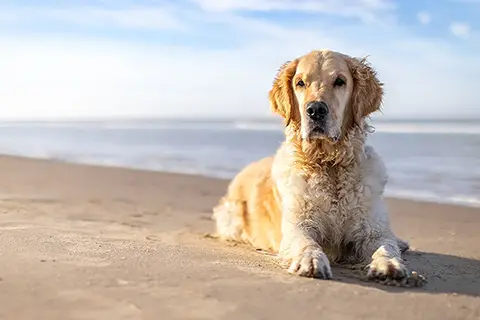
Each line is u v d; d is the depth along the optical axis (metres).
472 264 1.29
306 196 1.32
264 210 1.49
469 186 2.65
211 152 4.47
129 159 4.10
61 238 1.29
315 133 1.28
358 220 1.30
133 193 2.44
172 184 2.74
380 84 1.41
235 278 1.02
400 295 0.98
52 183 2.68
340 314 0.86
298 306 0.88
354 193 1.31
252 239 1.53
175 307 0.83
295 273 1.12
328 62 1.34
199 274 1.02
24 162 3.72
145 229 1.65
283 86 1.42
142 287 0.91
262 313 0.83
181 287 0.93
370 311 0.88
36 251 1.12
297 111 1.39
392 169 3.22
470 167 3.25
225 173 3.27
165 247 1.31
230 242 1.56
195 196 2.40
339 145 1.31
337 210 1.31
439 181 2.80
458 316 0.87
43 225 1.52
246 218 1.56
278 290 0.96
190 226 1.77
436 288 1.05
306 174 1.33
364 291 0.99
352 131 1.35
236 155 4.23
